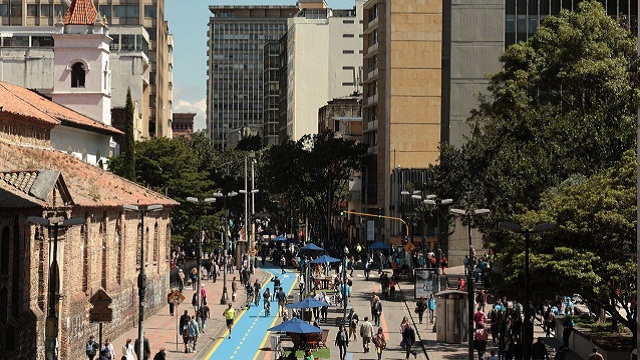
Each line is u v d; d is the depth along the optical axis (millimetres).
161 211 96375
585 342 66812
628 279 61219
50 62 150125
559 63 101375
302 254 138375
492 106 109000
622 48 100938
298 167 155500
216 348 75625
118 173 117875
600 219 61781
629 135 78625
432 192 108938
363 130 178125
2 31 172500
